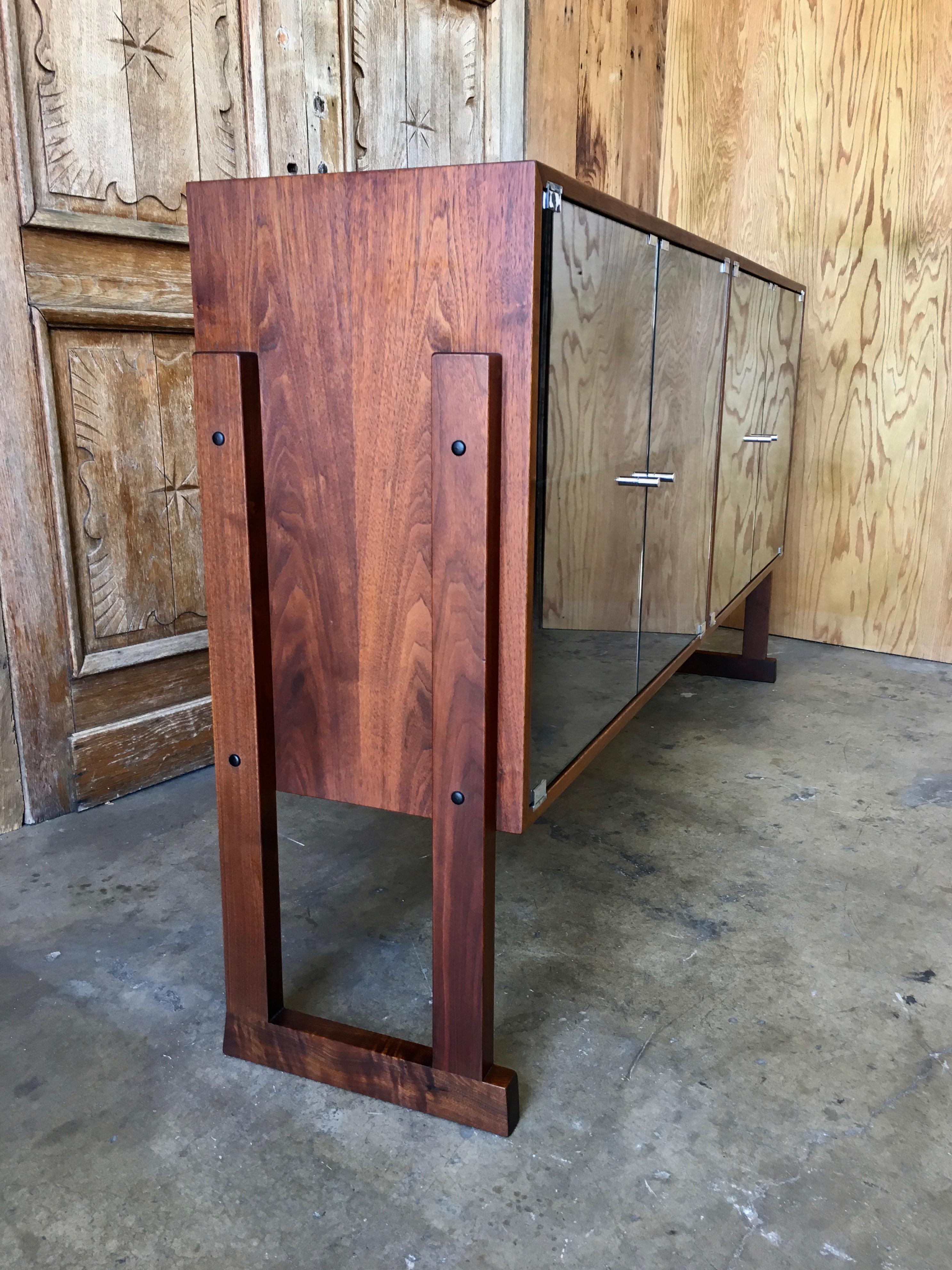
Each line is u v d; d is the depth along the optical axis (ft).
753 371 7.27
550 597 3.65
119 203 5.99
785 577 10.75
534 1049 4.09
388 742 3.63
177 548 6.72
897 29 9.12
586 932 4.99
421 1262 3.09
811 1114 3.74
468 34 8.47
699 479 6.02
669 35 10.63
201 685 7.04
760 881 5.54
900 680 9.35
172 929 5.00
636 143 10.59
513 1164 3.50
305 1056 3.92
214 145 6.51
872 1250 3.14
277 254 3.37
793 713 8.39
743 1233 3.21
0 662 5.84
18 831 6.09
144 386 6.35
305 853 5.85
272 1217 3.27
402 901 5.30
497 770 3.49
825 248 9.91
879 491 9.99
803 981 4.59
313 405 3.43
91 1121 3.69
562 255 3.34
